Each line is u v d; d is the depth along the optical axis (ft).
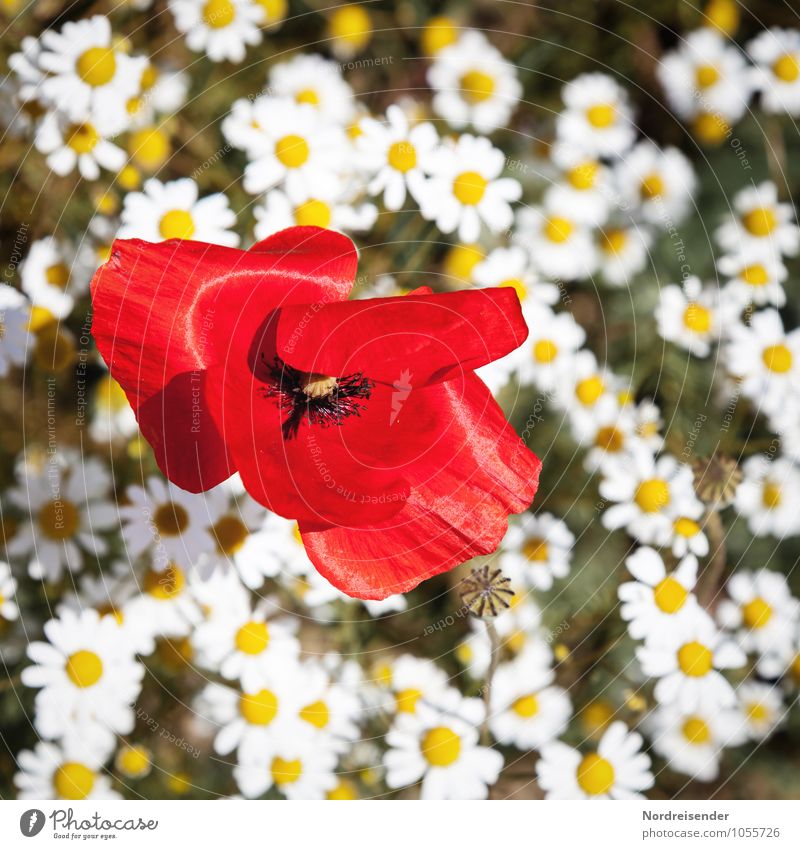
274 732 1.32
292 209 1.37
